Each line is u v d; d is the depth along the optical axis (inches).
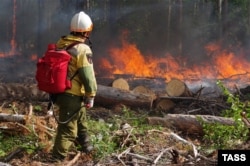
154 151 247.1
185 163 221.6
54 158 229.9
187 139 291.9
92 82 222.8
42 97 390.3
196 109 370.0
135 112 361.1
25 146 242.5
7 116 283.1
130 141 256.7
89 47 232.2
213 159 223.5
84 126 239.3
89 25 231.9
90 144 241.6
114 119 319.9
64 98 226.2
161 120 311.0
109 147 241.6
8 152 245.4
